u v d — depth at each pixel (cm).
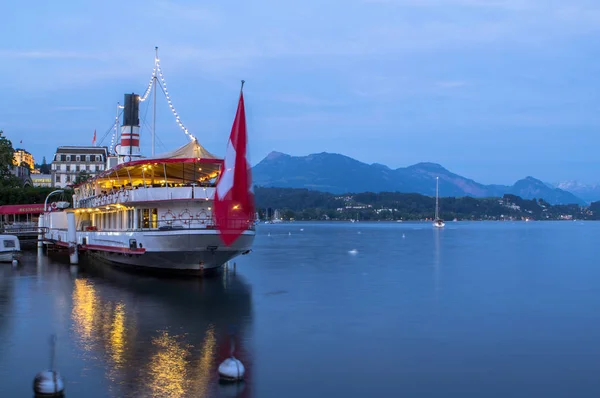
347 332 3306
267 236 17925
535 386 2419
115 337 3042
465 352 2914
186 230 4791
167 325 3353
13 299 4138
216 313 3731
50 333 3105
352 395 2278
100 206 6212
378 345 3027
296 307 4056
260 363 2661
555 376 2545
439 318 3750
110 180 6444
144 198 5097
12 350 2778
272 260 8094
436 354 2869
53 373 2239
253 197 4081
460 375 2545
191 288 4700
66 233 7544
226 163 4019
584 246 12538
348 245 12400
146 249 5066
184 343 2948
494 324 3575
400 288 5112
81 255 7806
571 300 4516
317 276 5984
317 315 3778
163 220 4869
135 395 2202
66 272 5706
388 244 12925
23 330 3170
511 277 6062
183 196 5006
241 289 4812
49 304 3941
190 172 5666
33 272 5731
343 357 2786
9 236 6750
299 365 2642
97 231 6297
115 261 6138
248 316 3691
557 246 12525
